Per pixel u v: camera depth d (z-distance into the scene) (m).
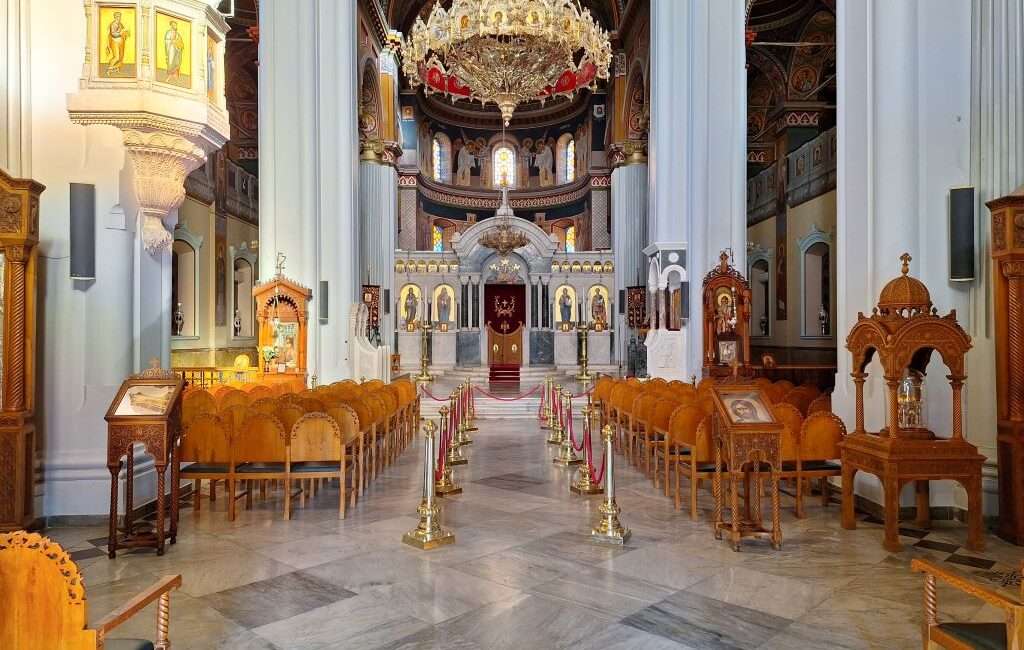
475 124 34.44
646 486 7.98
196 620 4.09
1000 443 5.85
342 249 12.91
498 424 13.91
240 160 23.19
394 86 24.23
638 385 9.98
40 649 2.38
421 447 10.85
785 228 21.69
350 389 9.10
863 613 4.21
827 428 6.49
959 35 6.84
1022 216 5.62
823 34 20.31
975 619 4.13
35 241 5.70
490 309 24.17
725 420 5.53
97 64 6.03
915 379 5.90
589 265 23.88
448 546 5.59
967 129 6.80
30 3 6.36
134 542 5.34
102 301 6.46
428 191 32.19
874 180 6.95
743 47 13.61
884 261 6.84
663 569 5.03
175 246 18.64
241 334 23.19
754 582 4.75
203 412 6.79
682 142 13.48
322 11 13.05
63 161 6.41
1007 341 5.75
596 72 13.70
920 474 5.48
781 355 21.97
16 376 5.64
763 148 24.06
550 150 34.53
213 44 6.84
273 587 4.64
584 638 3.85
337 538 5.80
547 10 10.82
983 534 6.00
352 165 13.19
